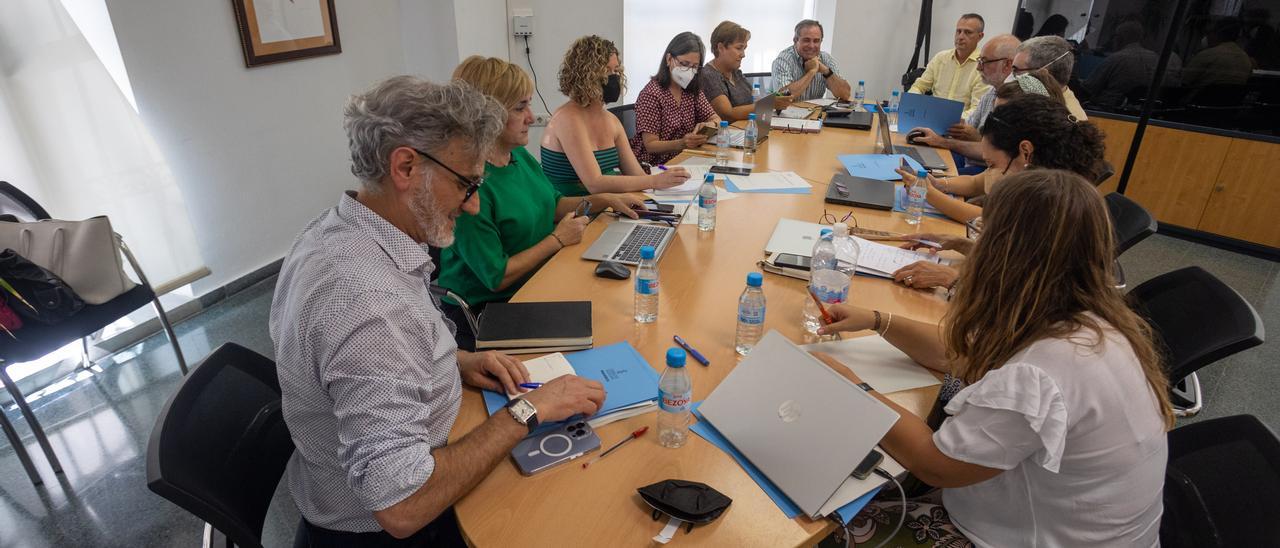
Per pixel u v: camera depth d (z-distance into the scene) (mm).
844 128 3754
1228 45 3701
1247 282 3582
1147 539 1095
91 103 2586
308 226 1160
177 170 2930
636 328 1538
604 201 2324
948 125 3451
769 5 5465
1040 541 1096
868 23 5559
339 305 957
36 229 2148
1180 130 3973
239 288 3330
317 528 1197
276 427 1338
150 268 2914
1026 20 4574
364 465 936
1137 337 1029
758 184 2641
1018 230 1045
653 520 997
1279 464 1022
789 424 1104
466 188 1096
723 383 1235
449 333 1212
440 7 3910
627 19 5000
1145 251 3984
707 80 4039
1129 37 4043
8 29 2338
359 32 3748
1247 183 3812
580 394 1188
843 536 1229
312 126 3557
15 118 2393
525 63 4555
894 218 2299
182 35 2816
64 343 2146
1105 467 1005
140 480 2139
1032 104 2037
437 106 1000
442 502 974
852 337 1513
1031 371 981
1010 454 993
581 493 1046
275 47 3211
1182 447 1216
